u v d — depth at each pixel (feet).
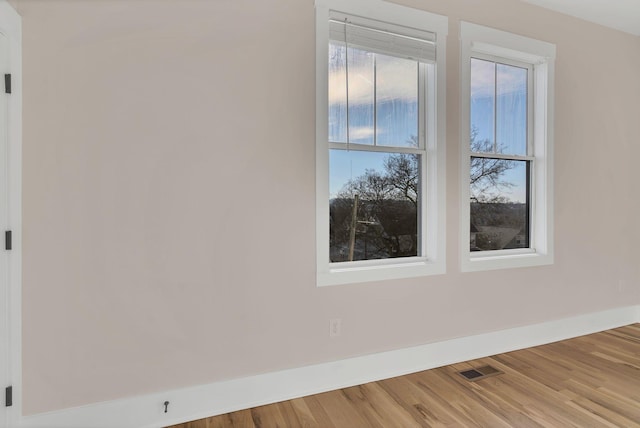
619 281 11.31
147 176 6.17
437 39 8.38
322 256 7.38
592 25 10.64
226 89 6.65
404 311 8.15
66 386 5.76
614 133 11.11
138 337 6.14
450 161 8.63
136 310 6.13
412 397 7.10
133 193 6.10
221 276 6.64
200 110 6.48
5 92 5.19
